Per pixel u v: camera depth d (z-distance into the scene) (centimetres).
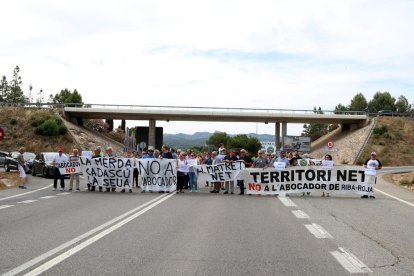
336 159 7919
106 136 8362
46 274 683
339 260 795
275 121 7906
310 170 2111
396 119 8625
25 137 6719
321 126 13238
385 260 806
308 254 841
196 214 1375
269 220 1270
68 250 850
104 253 828
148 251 848
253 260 787
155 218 1280
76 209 1477
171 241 945
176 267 731
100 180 2238
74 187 2448
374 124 8388
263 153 2241
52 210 1448
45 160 3241
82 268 720
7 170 3769
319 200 1892
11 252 830
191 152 2316
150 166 2236
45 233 1030
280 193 2109
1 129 2509
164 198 1886
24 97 12025
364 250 888
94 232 1046
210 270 716
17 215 1329
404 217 1384
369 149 7838
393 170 5347
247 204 1692
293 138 6588
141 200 1794
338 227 1165
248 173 2127
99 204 1631
